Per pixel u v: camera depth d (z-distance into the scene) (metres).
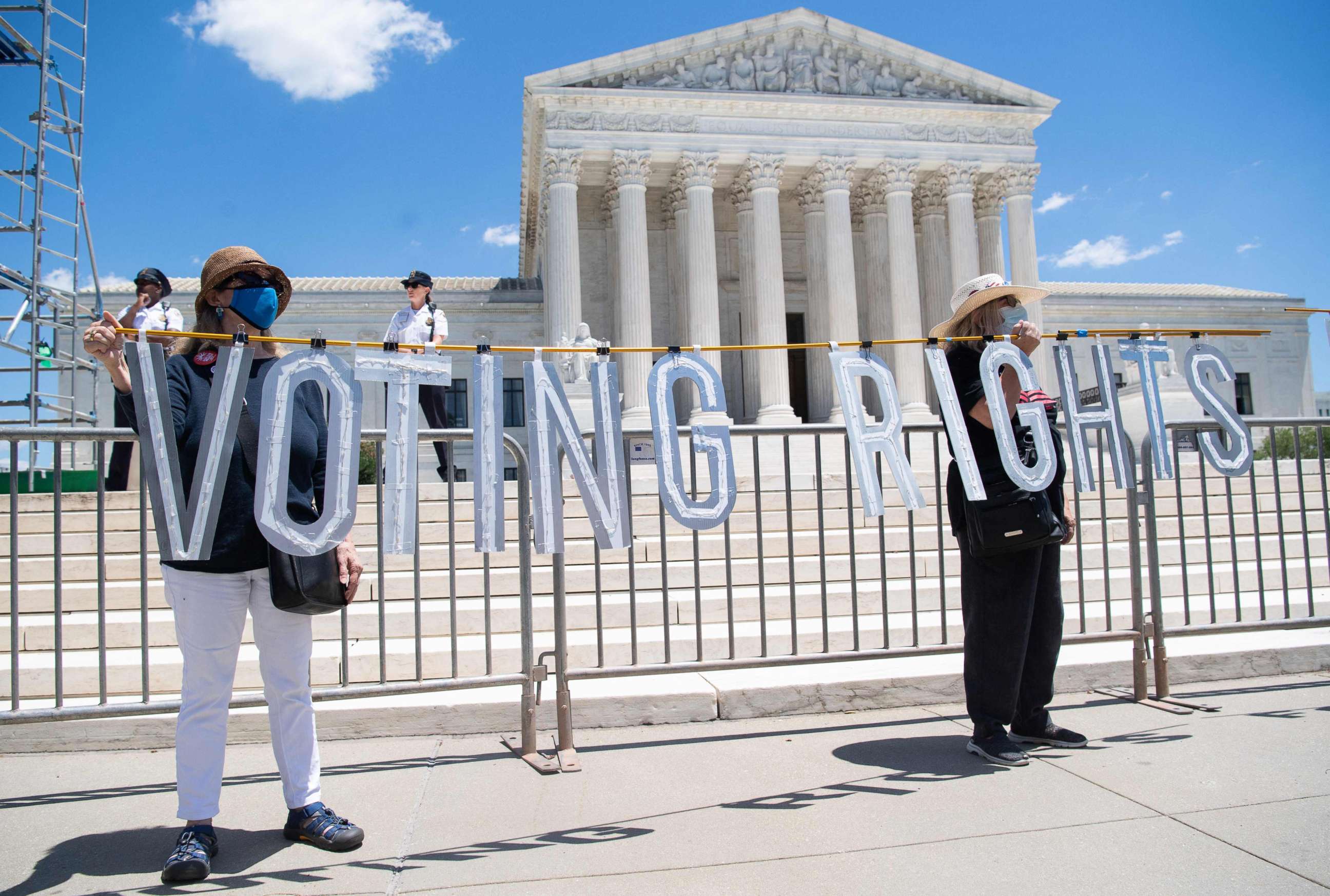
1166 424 5.45
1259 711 5.04
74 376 14.38
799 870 3.09
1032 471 4.36
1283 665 6.00
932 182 30.92
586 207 31.81
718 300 31.91
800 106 28.27
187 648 3.40
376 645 5.97
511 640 6.12
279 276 3.83
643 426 25.80
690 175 27.72
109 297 33.69
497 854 3.30
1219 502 9.78
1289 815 3.47
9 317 13.56
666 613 4.91
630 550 4.78
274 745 3.57
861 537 8.19
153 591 6.86
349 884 3.07
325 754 4.66
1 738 4.73
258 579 3.54
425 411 13.09
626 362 26.55
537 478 4.32
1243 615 7.09
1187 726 4.79
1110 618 5.42
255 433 3.56
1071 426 5.22
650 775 4.21
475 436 4.21
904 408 27.36
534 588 7.06
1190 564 8.26
